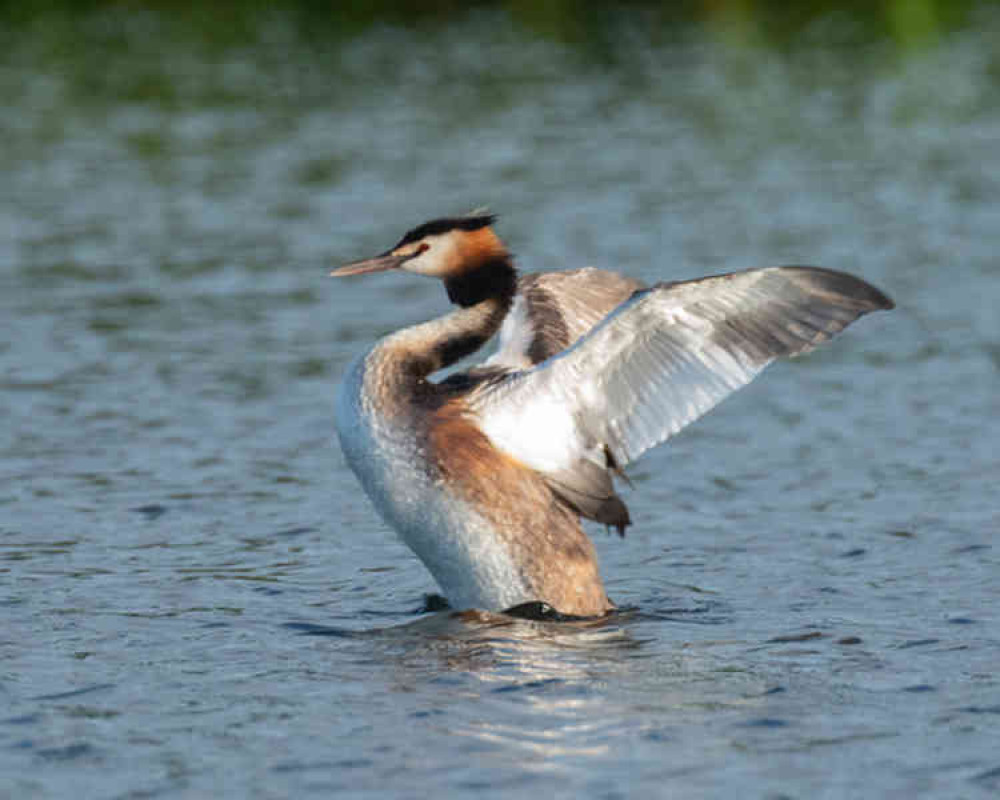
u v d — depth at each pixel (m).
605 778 8.15
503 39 47.09
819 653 10.24
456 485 11.05
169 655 10.34
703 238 24.81
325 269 23.66
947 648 10.27
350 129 35.50
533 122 35.91
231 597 11.74
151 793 8.05
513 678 9.78
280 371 18.67
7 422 16.69
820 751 8.50
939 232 25.11
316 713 9.18
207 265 24.03
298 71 42.69
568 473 11.25
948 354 19.03
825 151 32.28
